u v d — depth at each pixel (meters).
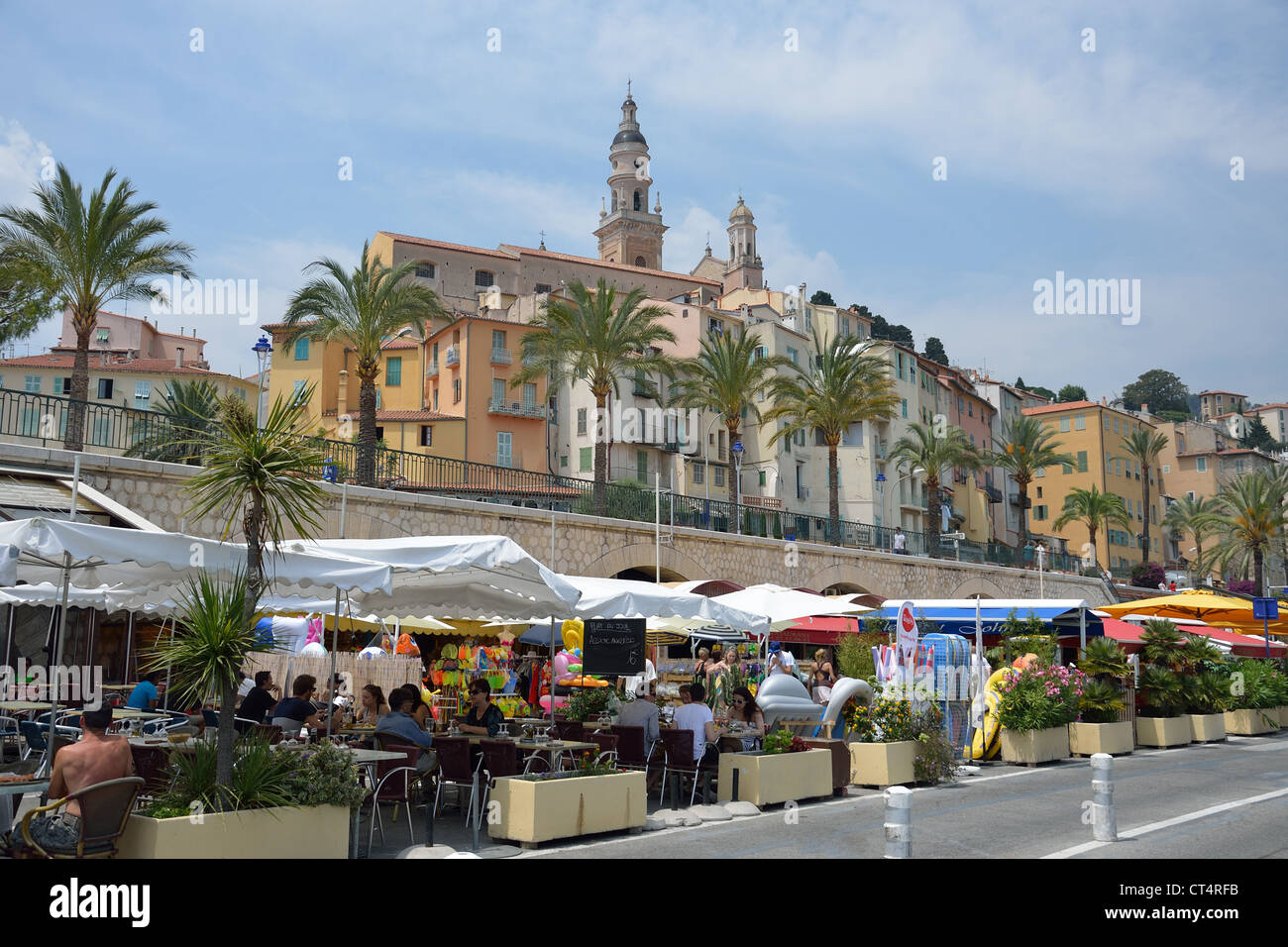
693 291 89.25
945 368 85.12
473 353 61.56
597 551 30.50
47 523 8.18
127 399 61.22
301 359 62.53
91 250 27.48
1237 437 134.50
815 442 72.38
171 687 8.02
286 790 8.21
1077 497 79.75
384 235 77.19
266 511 8.50
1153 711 22.39
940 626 23.78
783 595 19.27
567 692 19.42
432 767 10.74
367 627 20.78
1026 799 13.44
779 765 12.70
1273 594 77.25
